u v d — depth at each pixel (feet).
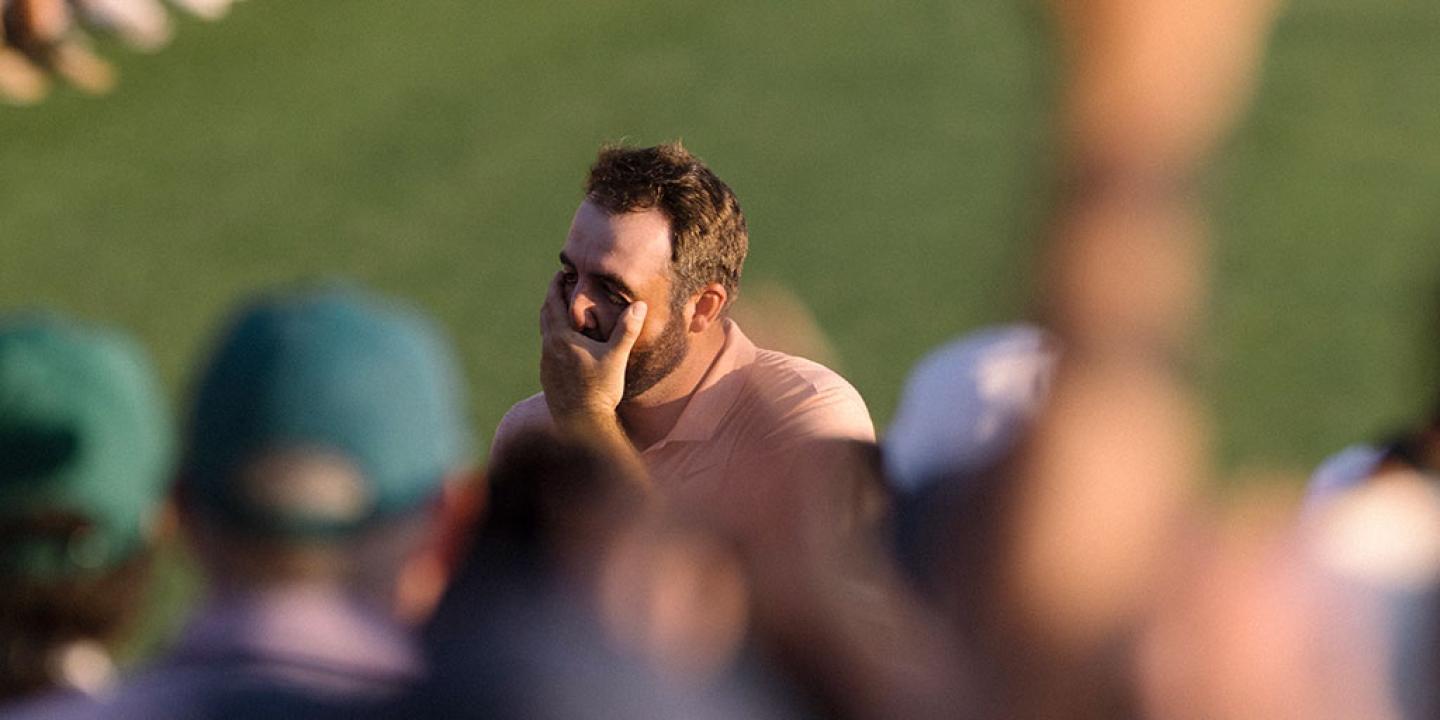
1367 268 101.04
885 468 24.18
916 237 101.81
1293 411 89.10
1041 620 8.75
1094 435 8.45
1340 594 15.96
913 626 13.08
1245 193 106.42
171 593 61.21
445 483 18.99
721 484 41.27
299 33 114.52
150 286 91.45
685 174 42.75
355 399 17.62
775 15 123.44
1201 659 10.62
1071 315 8.29
